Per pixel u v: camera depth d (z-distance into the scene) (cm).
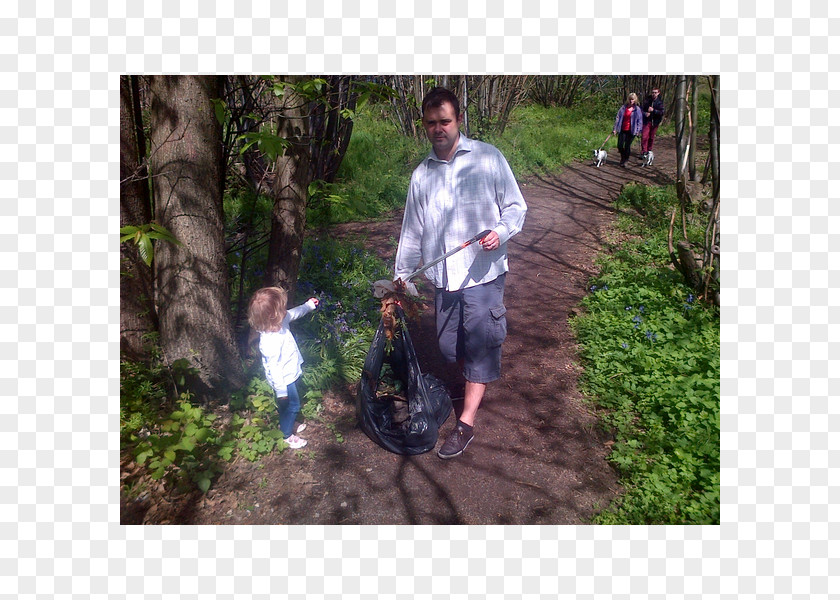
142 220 367
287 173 407
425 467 328
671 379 393
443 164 303
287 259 421
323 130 662
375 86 356
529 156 1202
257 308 312
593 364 435
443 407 357
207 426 331
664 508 294
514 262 666
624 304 524
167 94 324
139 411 344
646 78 1966
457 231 304
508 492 311
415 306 338
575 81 2053
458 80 1177
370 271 589
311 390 386
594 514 298
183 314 351
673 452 331
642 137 1248
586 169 1216
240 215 635
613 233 778
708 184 820
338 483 315
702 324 473
